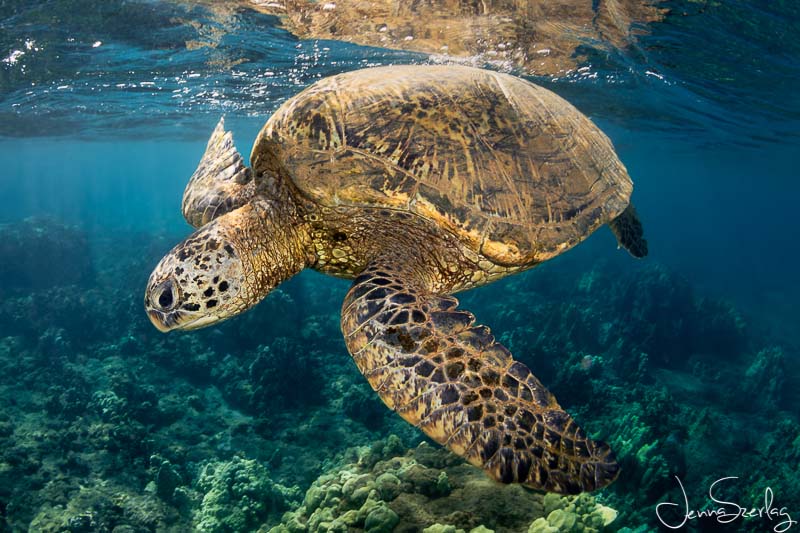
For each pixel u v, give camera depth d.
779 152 31.91
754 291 36.88
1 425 13.35
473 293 24.48
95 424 13.90
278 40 12.05
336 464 12.36
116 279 27.27
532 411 2.64
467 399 2.61
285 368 15.83
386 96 3.67
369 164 3.39
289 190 3.70
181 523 10.95
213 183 4.57
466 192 3.37
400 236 3.66
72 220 49.94
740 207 154.12
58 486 11.53
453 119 3.61
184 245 3.45
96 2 9.75
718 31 10.67
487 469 2.49
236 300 3.52
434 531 5.87
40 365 17.42
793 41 10.84
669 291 22.97
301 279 23.06
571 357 16.19
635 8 9.53
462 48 11.86
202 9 10.11
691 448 13.45
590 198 3.87
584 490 2.46
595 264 30.00
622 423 13.00
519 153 3.68
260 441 13.82
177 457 13.08
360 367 2.91
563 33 10.84
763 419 16.39
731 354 21.62
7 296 23.42
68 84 17.27
